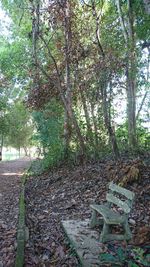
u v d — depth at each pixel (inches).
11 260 201.6
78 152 503.5
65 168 490.9
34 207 329.7
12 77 745.0
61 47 481.7
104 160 459.5
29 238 233.9
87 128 508.4
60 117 573.9
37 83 541.0
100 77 427.2
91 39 467.2
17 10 624.4
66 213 292.4
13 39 708.7
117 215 221.6
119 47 453.4
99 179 372.2
